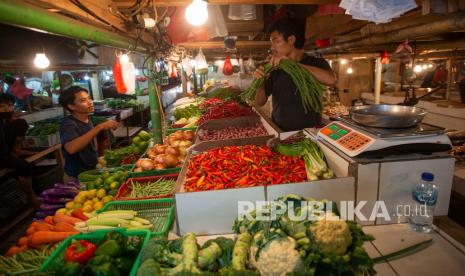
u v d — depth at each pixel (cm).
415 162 151
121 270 129
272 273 101
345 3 157
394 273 119
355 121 185
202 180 175
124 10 238
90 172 287
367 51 582
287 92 276
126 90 288
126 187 234
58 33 142
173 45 363
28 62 386
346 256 98
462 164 261
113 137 685
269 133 314
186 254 116
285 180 165
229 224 153
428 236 142
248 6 333
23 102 614
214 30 342
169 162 271
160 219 184
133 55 749
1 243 369
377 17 156
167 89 1055
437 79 889
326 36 458
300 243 103
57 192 250
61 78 582
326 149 185
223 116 413
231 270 106
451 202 251
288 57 265
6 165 399
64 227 177
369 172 150
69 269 124
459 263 123
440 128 162
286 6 369
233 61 871
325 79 259
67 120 314
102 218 176
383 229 151
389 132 159
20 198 418
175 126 457
